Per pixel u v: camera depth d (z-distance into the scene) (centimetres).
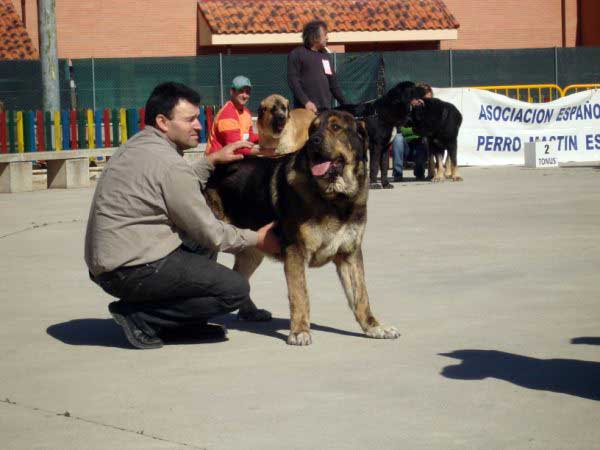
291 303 610
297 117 1165
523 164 2059
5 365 561
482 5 3662
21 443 425
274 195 620
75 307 727
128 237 587
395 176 1783
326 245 607
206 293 597
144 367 554
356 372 531
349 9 3356
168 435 431
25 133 1728
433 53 2528
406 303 711
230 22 3250
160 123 606
